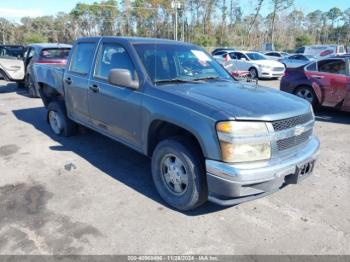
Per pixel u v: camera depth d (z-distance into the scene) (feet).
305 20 274.98
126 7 293.23
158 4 261.85
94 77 14.82
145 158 16.22
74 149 17.47
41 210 11.27
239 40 223.71
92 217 10.88
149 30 288.92
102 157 16.33
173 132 11.79
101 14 320.70
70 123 19.02
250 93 11.61
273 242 9.71
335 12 281.33
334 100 25.48
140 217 10.92
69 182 13.48
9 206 11.52
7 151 17.17
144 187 13.09
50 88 19.79
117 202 11.88
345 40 266.77
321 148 18.19
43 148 17.62
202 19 234.17
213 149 9.59
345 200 12.23
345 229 10.39
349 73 24.63
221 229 10.31
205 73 14.12
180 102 10.63
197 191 10.48
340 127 22.89
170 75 12.87
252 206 11.71
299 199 12.27
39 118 24.67
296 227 10.46
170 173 11.37
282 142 10.04
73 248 9.34
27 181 13.53
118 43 13.73
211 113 9.69
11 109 27.96
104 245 9.48
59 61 32.89
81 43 16.26
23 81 39.11
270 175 9.64
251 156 9.52
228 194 9.55
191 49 14.97
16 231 10.07
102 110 14.35
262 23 227.81
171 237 9.89
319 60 26.89
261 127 9.55
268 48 159.22
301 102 11.59
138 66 12.48
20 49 41.19
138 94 12.14
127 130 13.08
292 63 70.90
